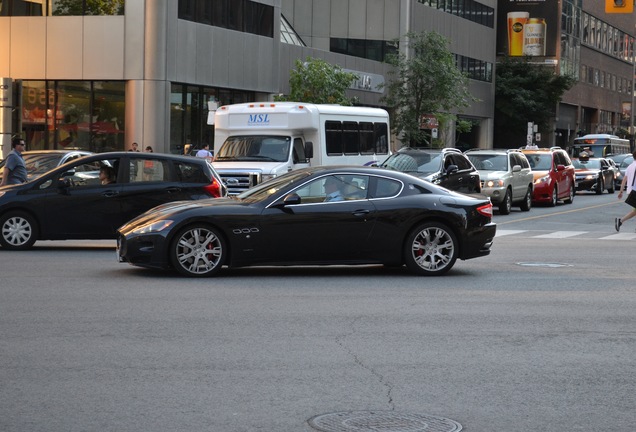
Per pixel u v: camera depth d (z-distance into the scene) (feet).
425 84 184.96
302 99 164.25
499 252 67.46
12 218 62.44
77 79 152.35
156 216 50.26
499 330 35.88
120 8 150.41
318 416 24.02
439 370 29.25
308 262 50.70
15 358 30.09
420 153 93.76
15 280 47.88
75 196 62.44
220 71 162.81
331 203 50.75
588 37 353.92
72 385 26.86
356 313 39.24
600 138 260.62
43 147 154.10
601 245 74.38
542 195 128.36
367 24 212.43
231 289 45.70
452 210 51.93
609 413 24.70
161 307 40.01
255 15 171.73
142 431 22.61
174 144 155.63
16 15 153.58
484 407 25.09
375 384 27.37
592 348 32.78
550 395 26.40
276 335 34.27
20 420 23.41
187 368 29.01
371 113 103.91
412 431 22.77
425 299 43.42
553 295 45.29
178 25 153.28
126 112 151.23
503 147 294.05
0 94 100.94
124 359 30.14
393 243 51.24
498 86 287.07
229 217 49.75
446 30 247.09
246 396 25.86
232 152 92.63
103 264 55.47
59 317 37.32
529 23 287.28
